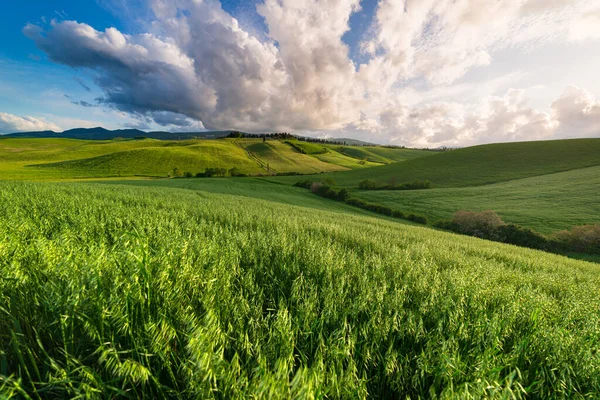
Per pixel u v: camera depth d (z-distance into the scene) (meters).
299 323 1.65
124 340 1.32
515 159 76.31
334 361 1.35
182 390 1.20
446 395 1.03
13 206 5.64
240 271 2.60
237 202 19.14
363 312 1.95
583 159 68.44
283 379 0.90
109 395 1.05
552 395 1.37
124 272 1.65
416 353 1.62
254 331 1.52
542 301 2.53
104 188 17.55
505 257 8.70
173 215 7.14
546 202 46.66
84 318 1.24
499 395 1.02
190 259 2.15
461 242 12.84
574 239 33.66
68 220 4.80
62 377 1.00
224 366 1.04
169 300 1.52
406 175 77.50
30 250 1.92
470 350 1.49
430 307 2.12
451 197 54.84
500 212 44.25
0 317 1.33
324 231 7.46
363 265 3.51
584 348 1.57
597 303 2.87
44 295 1.41
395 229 14.36
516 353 1.53
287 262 3.17
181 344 1.33
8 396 0.87
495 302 2.56
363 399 1.18
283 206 22.89
